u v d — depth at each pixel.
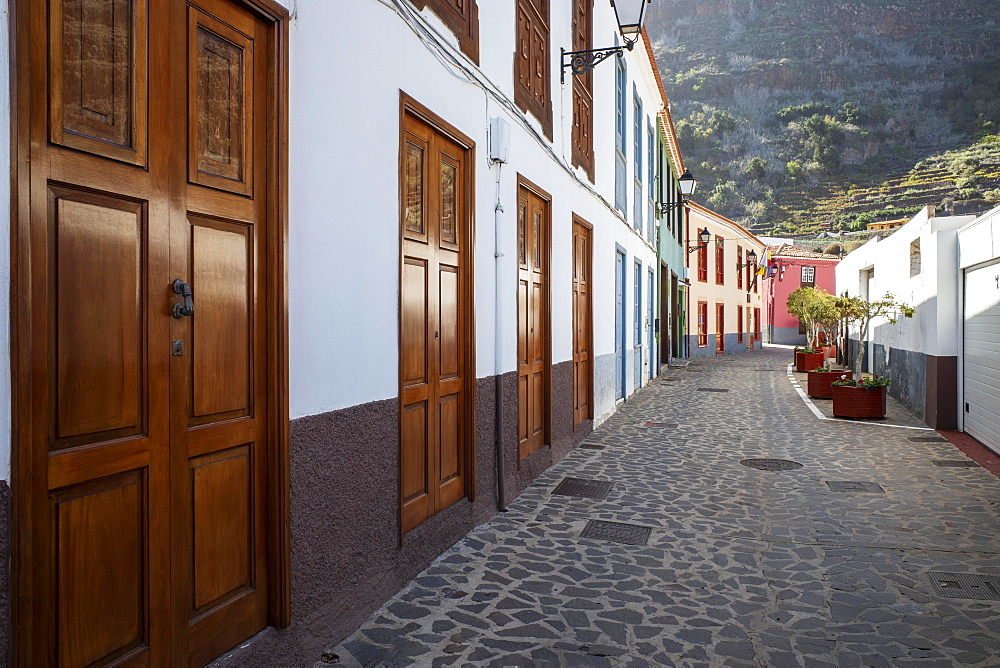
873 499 6.16
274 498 2.91
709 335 29.33
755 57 132.88
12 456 1.84
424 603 3.82
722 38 143.00
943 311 9.86
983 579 4.28
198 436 2.53
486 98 5.40
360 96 3.52
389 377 3.83
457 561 4.48
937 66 120.19
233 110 2.70
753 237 34.72
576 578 4.23
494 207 5.60
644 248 15.04
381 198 3.74
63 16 1.99
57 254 1.99
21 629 1.86
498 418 5.61
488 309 5.47
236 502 2.75
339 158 3.33
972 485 6.68
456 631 3.49
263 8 2.78
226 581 2.70
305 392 3.06
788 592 4.07
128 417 2.23
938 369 9.92
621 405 12.37
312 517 3.12
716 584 4.18
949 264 9.83
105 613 2.16
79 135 2.04
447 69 4.67
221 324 2.64
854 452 8.32
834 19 136.88
